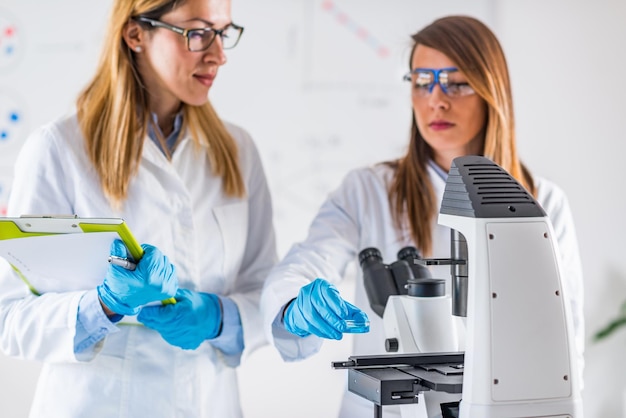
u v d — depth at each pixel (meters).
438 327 1.20
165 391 1.50
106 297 1.31
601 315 2.52
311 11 2.39
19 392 2.23
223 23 1.52
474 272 0.96
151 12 1.46
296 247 1.64
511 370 0.95
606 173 2.52
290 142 2.40
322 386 2.39
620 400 2.53
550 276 0.98
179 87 1.50
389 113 2.44
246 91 2.37
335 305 1.18
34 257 1.28
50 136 1.49
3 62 2.28
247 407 2.37
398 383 1.02
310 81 2.40
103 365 1.47
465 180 1.01
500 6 2.46
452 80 1.64
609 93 2.51
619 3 2.49
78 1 2.29
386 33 2.42
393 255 1.71
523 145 2.49
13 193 1.49
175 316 1.42
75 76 2.30
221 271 1.60
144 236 1.51
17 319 1.41
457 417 1.01
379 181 1.76
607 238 2.52
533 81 2.48
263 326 1.58
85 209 1.48
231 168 1.62
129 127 1.50
